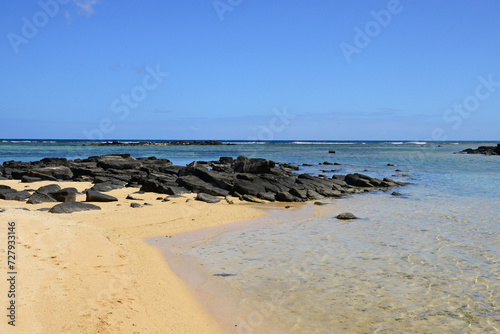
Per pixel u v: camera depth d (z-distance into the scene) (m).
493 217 19.59
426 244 14.26
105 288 8.72
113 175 33.78
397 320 8.21
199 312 8.48
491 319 8.28
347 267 11.59
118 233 14.62
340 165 56.81
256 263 11.97
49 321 6.61
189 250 13.42
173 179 29.33
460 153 96.12
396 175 41.50
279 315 8.43
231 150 114.31
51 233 12.12
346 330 7.79
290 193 26.84
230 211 20.97
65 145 141.12
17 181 31.78
